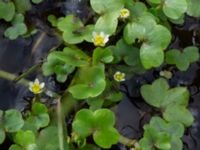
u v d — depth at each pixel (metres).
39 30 0.34
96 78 0.30
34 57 0.34
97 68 0.30
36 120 0.30
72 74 0.32
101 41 0.31
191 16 0.35
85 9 0.35
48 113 0.31
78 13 0.35
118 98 0.31
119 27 0.33
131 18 0.32
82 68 0.31
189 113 0.31
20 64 0.34
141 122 0.32
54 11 0.35
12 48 0.34
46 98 0.32
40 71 0.33
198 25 0.34
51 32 0.34
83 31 0.32
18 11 0.35
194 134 0.31
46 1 0.35
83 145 0.30
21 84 0.33
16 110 0.31
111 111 0.30
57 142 0.29
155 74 0.33
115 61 0.32
